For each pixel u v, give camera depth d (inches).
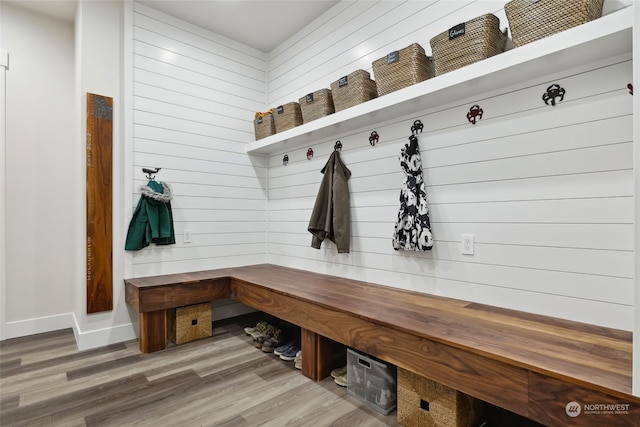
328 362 91.2
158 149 124.0
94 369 94.3
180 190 129.2
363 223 109.7
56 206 130.5
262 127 142.1
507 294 76.4
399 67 87.8
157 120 124.0
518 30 66.9
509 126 76.0
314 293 93.1
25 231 124.0
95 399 78.7
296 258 138.9
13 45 121.6
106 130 112.0
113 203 114.0
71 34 134.3
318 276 120.2
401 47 98.3
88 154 108.9
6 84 120.0
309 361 90.3
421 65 85.6
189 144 132.0
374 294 91.4
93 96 109.7
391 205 101.3
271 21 131.6
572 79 67.1
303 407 76.4
